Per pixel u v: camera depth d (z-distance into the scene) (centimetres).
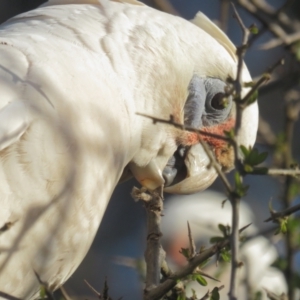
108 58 891
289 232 870
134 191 855
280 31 1113
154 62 923
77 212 831
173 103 943
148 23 939
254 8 1162
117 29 916
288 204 997
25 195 790
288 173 719
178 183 1009
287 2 1120
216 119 992
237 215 682
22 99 796
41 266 821
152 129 923
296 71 1140
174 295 825
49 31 887
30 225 797
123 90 884
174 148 959
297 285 855
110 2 944
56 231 819
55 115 808
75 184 822
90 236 858
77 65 850
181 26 961
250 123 992
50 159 800
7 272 800
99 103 846
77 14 919
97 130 839
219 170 695
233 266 671
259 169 710
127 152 896
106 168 855
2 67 812
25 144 787
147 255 832
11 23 923
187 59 956
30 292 830
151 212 845
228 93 741
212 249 768
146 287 806
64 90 823
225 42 999
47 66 827
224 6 1212
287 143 1101
